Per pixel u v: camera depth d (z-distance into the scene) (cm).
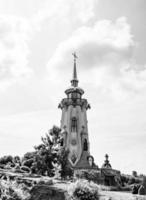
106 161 7094
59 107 9619
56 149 4941
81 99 9300
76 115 8906
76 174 5925
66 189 2050
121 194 2448
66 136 8456
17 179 2775
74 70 10488
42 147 4878
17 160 5625
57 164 4716
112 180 6194
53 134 5100
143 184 2805
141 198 2312
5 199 2009
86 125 8956
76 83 10138
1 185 2202
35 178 3095
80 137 8500
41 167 4553
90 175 6006
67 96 9644
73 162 7769
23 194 2150
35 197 2034
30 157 5625
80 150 8175
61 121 9050
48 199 1977
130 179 6531
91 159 7788
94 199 1920
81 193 1925
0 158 5747
